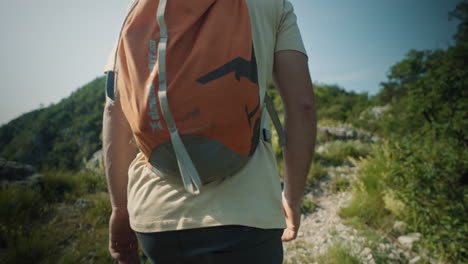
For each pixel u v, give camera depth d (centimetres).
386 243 349
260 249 61
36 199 416
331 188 621
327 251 344
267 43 65
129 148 72
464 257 283
